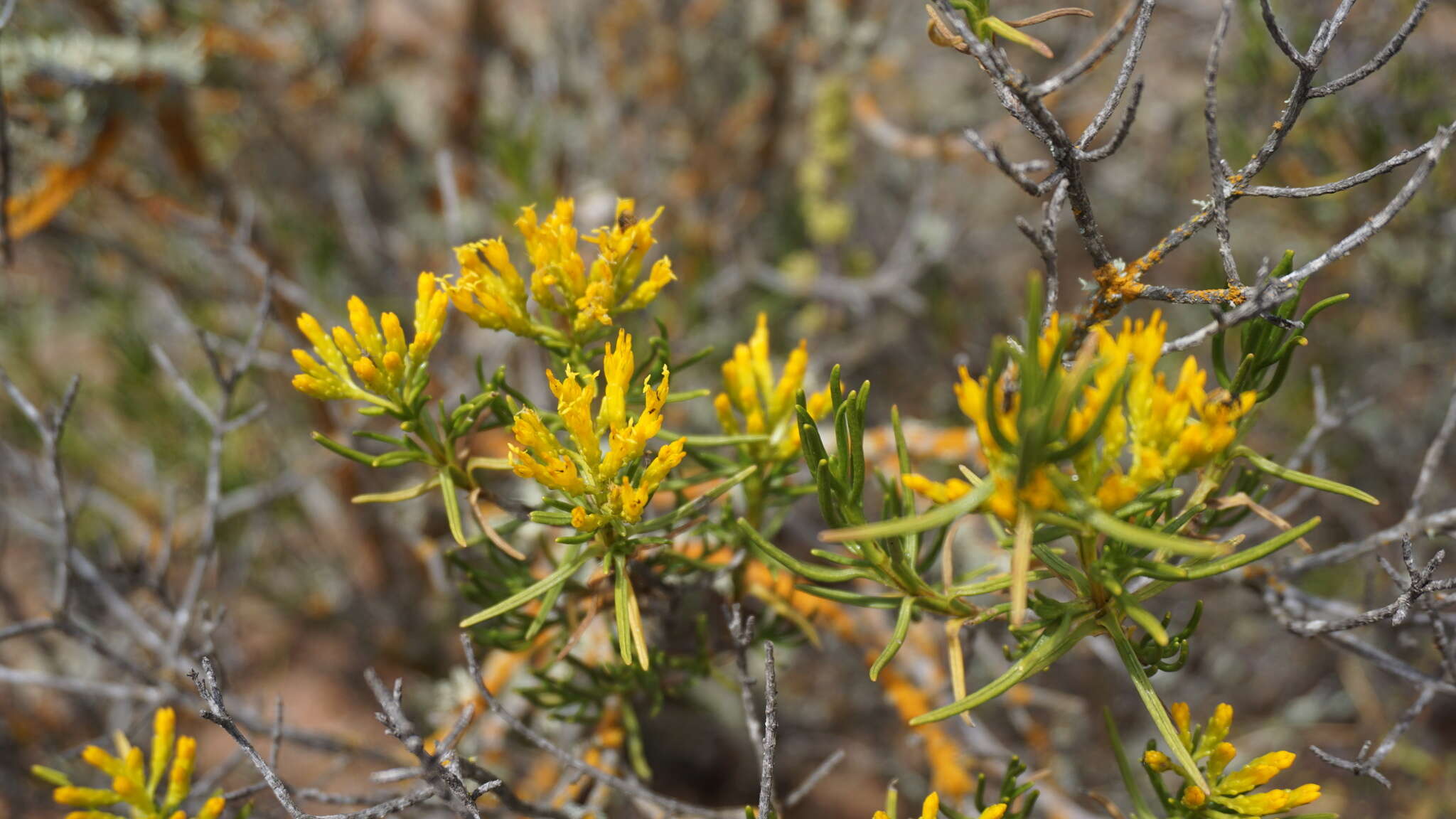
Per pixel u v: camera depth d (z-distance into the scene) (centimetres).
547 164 379
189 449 360
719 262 424
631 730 157
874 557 104
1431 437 355
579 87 446
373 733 363
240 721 196
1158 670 104
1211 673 336
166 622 296
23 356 356
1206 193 391
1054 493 80
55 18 306
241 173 417
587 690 151
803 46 381
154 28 302
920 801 323
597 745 170
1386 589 294
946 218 435
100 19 305
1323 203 301
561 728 204
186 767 125
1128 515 93
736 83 447
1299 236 347
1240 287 107
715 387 359
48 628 189
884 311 414
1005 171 107
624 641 107
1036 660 95
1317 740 346
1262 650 348
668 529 139
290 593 379
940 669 212
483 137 386
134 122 296
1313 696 339
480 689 128
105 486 361
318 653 388
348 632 378
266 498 330
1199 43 371
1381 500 347
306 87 380
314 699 379
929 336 402
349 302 109
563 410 99
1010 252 453
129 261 368
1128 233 419
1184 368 83
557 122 399
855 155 435
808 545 281
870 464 221
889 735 334
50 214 257
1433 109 294
